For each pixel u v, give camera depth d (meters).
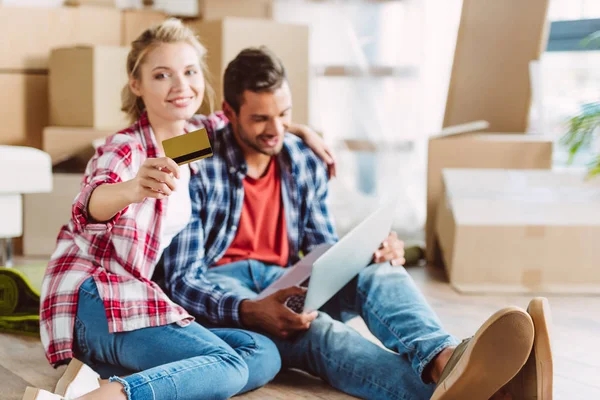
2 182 3.17
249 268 2.02
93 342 1.71
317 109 4.17
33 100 3.93
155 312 1.68
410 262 3.45
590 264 3.03
